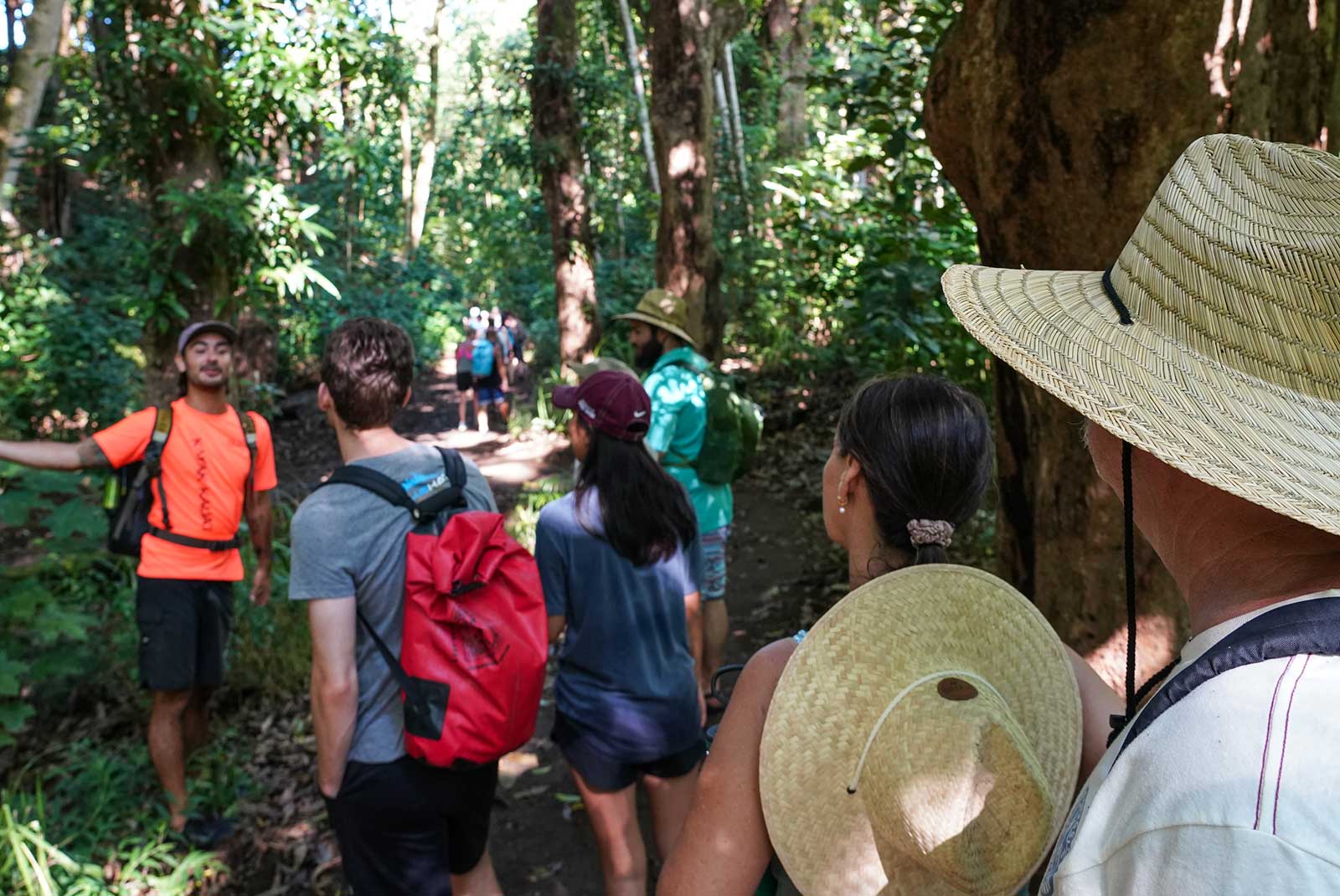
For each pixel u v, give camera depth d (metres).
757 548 7.01
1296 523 0.68
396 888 2.31
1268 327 0.71
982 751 0.98
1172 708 0.63
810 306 11.03
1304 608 0.63
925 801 0.97
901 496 1.20
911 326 5.42
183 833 3.54
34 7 4.96
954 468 1.20
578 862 3.51
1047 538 2.73
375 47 6.24
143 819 3.60
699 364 4.16
